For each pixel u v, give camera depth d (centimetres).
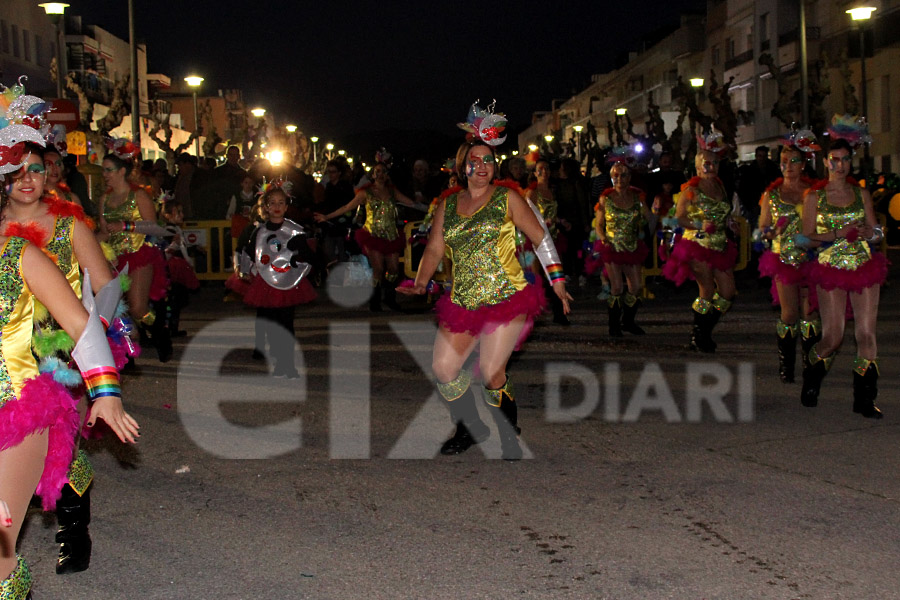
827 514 524
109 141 918
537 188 1228
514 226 625
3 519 313
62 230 416
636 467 617
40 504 555
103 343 351
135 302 928
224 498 567
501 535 501
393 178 1716
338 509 545
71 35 5553
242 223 1669
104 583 448
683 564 460
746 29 5631
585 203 1620
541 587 437
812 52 4569
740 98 5731
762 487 571
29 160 377
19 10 4850
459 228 623
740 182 1656
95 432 548
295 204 1712
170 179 1939
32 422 332
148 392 866
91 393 348
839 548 476
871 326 732
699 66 6612
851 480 581
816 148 832
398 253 1447
